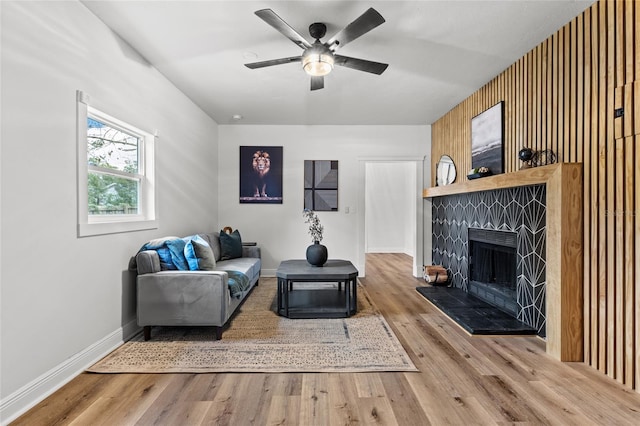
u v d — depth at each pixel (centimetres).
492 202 357
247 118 503
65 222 209
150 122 317
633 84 194
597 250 222
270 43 277
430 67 327
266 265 542
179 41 273
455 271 454
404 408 180
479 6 227
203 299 272
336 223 544
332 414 175
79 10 220
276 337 282
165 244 296
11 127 173
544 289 276
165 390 199
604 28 215
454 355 247
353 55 302
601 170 218
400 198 848
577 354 236
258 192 540
